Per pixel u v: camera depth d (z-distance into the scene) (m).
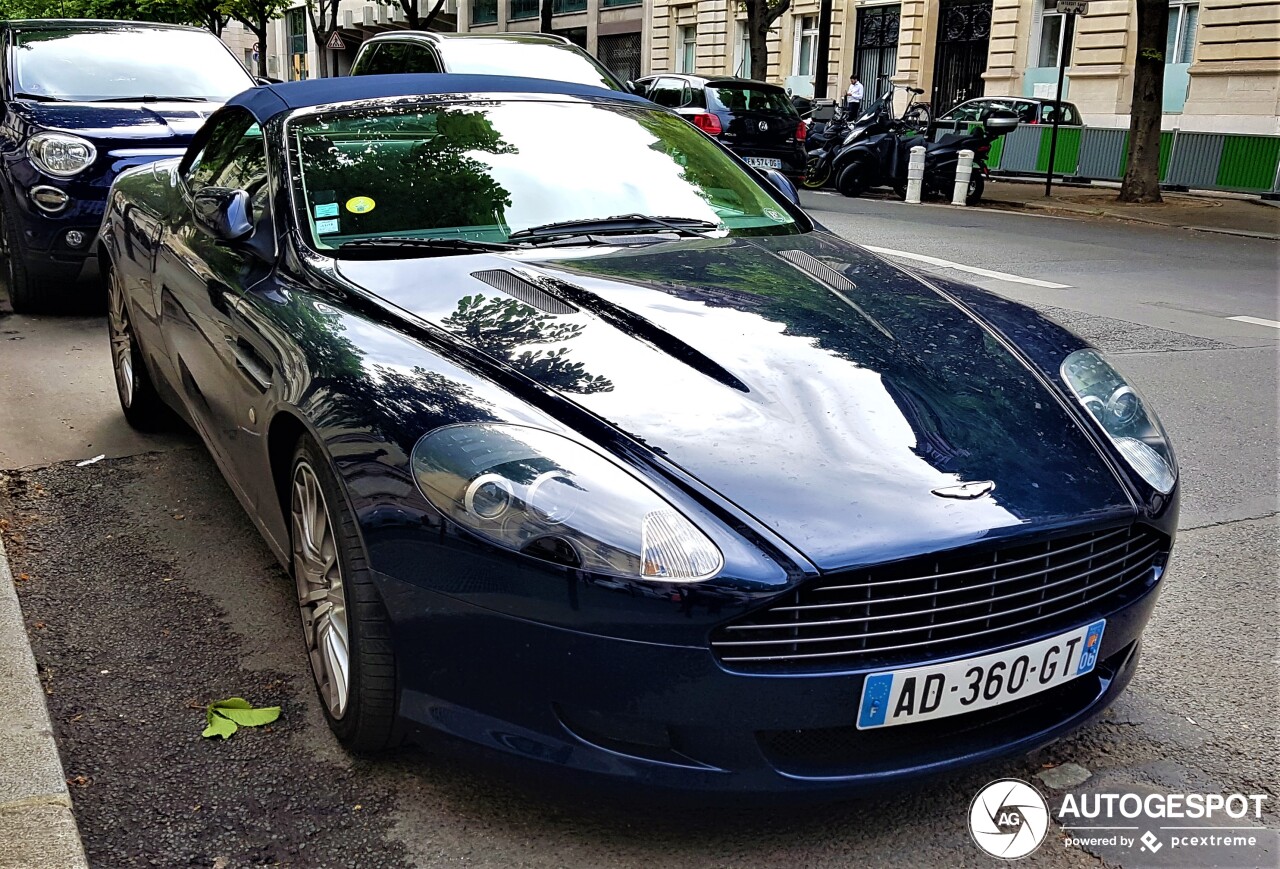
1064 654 2.37
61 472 4.51
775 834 2.42
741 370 2.56
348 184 3.38
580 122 3.88
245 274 3.29
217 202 3.33
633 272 3.08
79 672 3.04
